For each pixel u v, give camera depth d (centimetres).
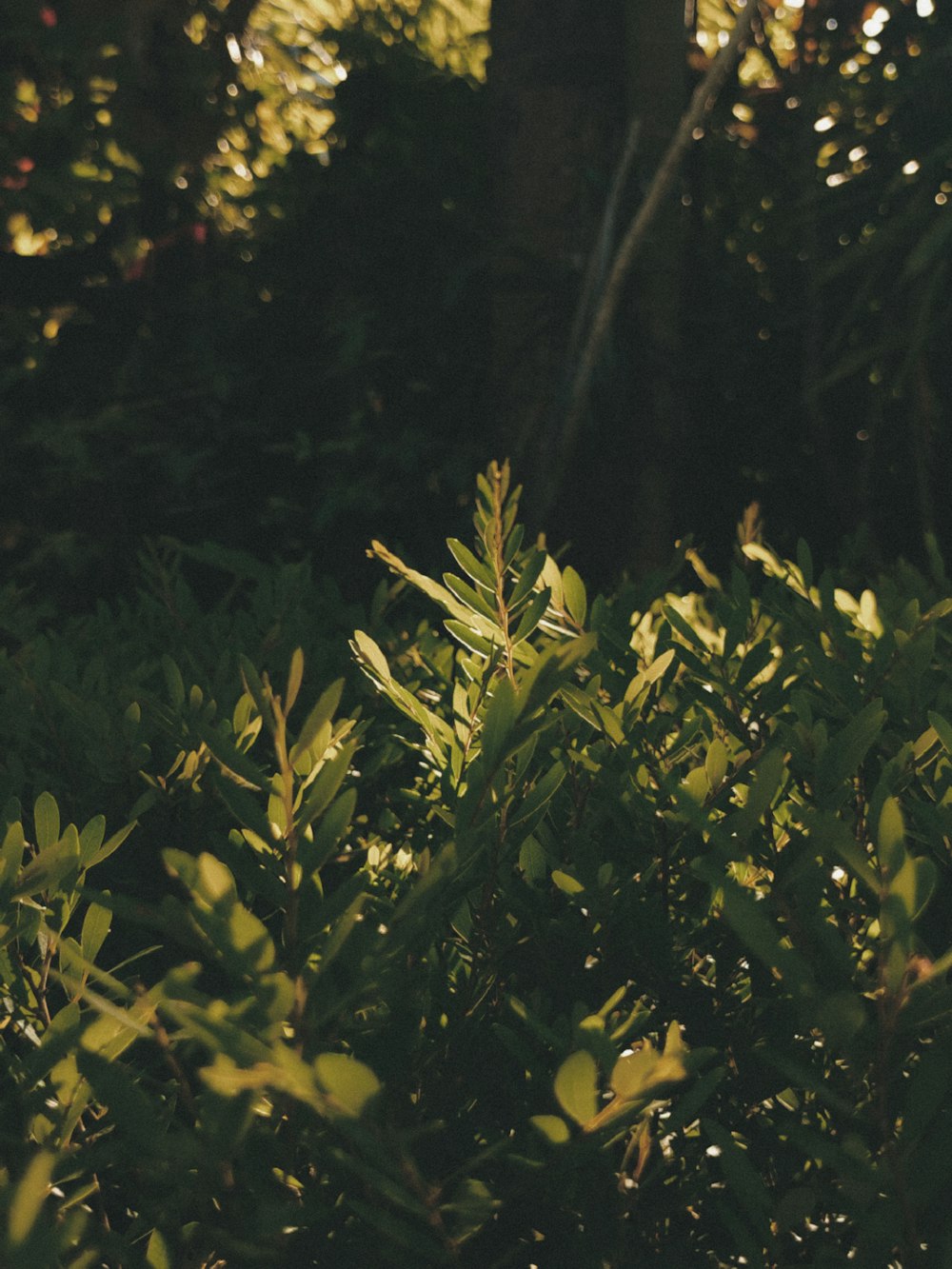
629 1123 41
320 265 389
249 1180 41
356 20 462
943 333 339
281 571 112
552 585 71
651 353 314
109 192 396
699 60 379
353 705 93
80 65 388
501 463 318
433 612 142
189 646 106
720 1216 48
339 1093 31
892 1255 40
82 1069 36
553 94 317
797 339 373
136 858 65
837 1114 48
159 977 60
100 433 363
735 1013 54
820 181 376
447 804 58
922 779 60
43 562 351
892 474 354
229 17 416
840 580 125
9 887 47
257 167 469
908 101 353
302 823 41
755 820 42
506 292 321
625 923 53
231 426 360
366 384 368
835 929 44
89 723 67
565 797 65
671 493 315
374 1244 42
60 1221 42
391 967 43
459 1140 47
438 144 387
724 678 67
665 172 279
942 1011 37
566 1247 44
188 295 401
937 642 86
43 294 405
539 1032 42
